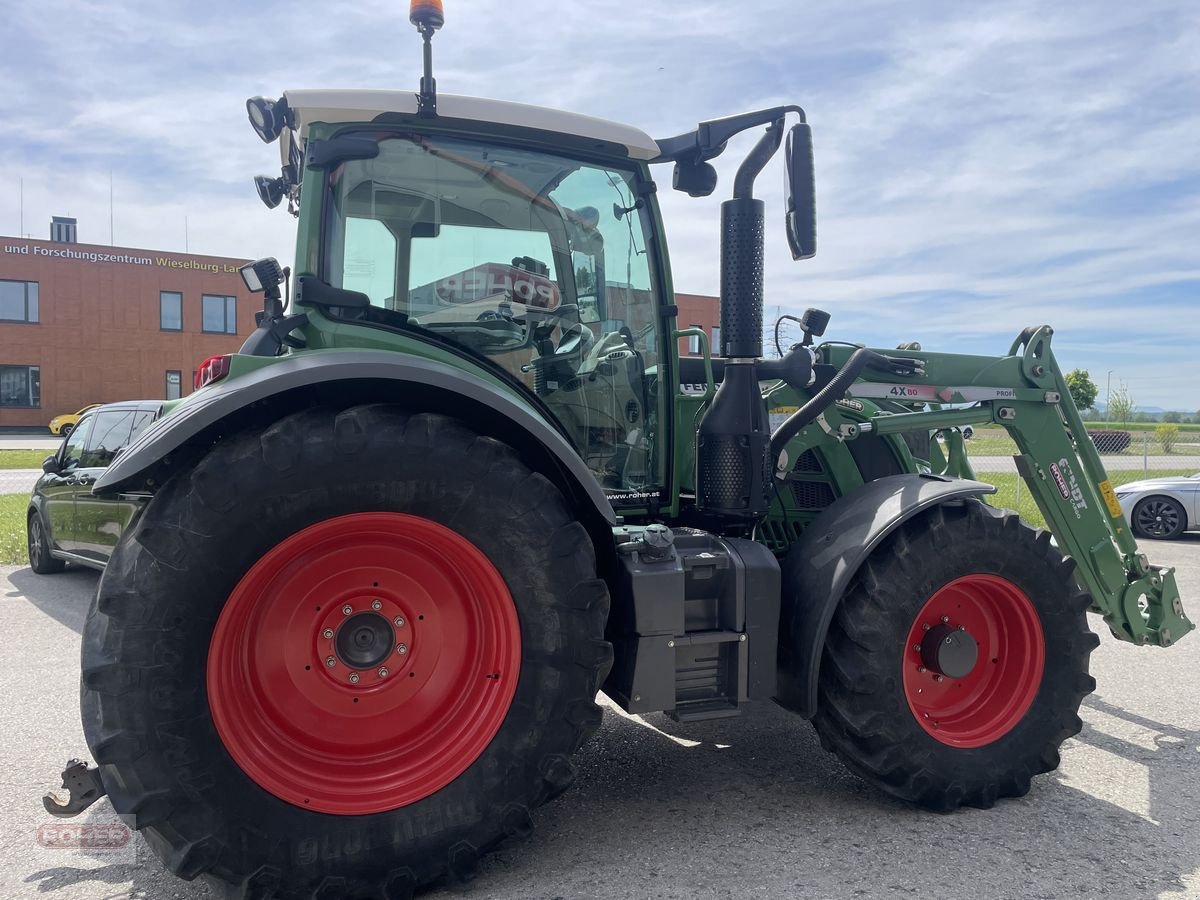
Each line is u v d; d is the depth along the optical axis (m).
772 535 3.78
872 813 3.02
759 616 2.91
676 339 3.28
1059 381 4.05
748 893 2.46
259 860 2.26
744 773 3.39
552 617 2.53
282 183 3.68
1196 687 4.60
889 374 3.74
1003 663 3.27
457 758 2.49
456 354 2.94
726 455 3.17
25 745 3.71
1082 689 3.25
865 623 2.93
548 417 3.07
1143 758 3.60
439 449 2.41
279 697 2.45
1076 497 4.03
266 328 2.71
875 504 3.13
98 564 7.20
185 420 2.27
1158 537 11.09
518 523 2.49
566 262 3.12
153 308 34.56
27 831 2.90
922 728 2.99
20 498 13.91
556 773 2.52
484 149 2.97
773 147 3.12
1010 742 3.12
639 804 3.09
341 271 2.79
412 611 2.57
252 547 2.28
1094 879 2.55
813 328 3.70
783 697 3.06
